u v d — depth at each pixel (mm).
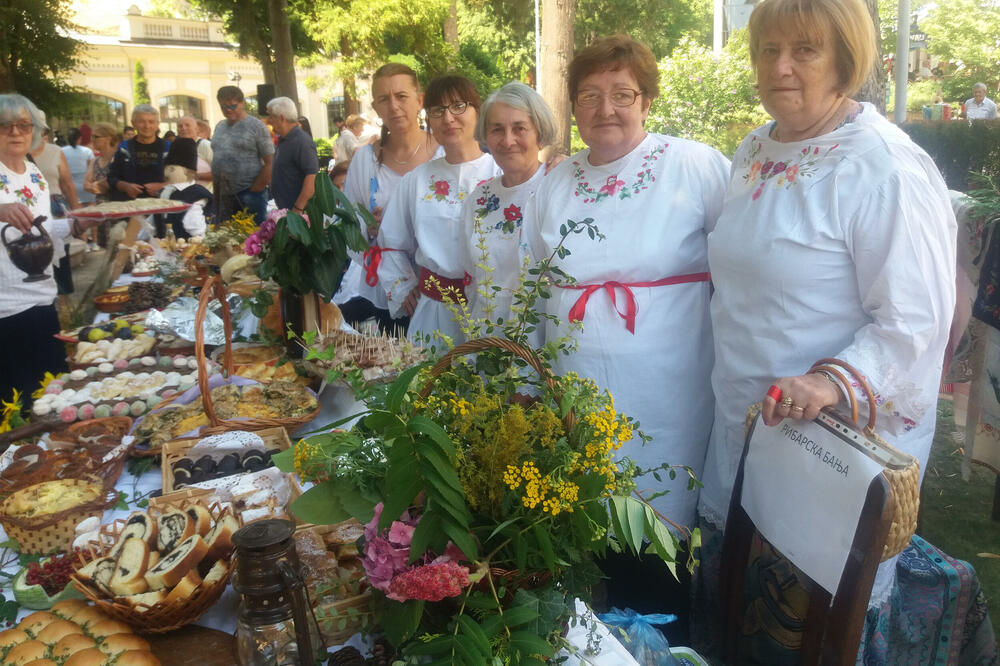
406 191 3412
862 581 1484
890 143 1808
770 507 1730
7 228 3646
